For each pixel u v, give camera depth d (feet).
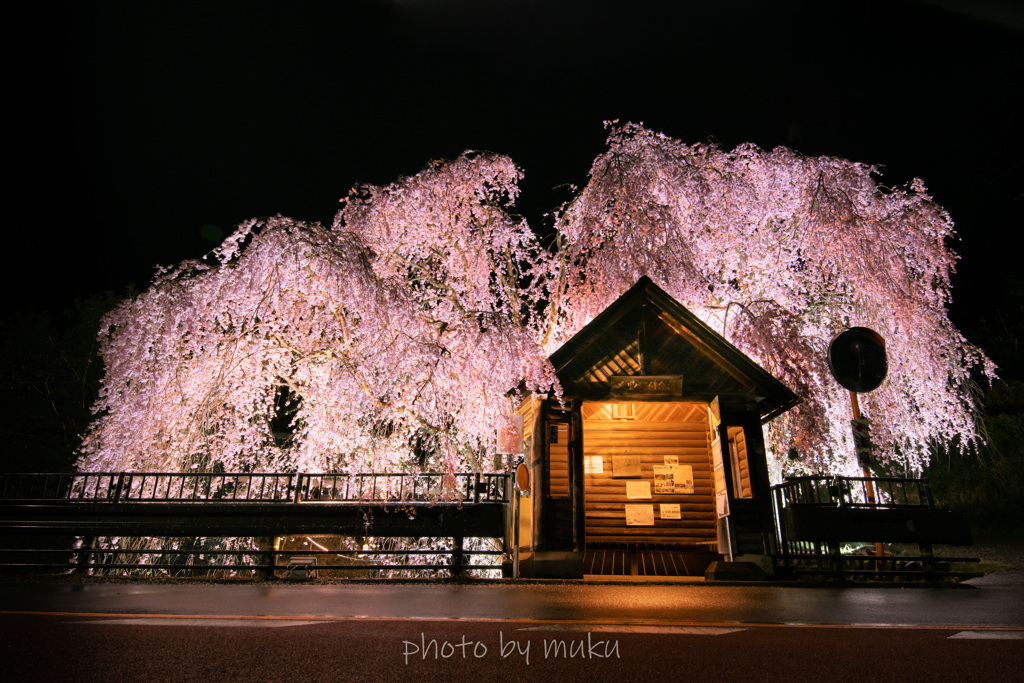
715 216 48.06
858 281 45.06
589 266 47.32
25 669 10.62
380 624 15.39
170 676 10.24
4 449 66.90
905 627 15.70
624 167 46.83
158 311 36.32
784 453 44.62
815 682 10.33
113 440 35.60
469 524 30.32
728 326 46.60
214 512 29.68
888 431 44.50
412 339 35.40
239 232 38.99
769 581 29.94
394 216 45.98
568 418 33.53
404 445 40.47
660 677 10.59
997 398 59.72
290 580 28.58
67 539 38.45
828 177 48.14
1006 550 41.65
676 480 38.04
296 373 41.65
